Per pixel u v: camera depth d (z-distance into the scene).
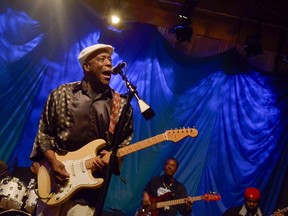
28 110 5.99
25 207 4.92
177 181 5.64
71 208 2.64
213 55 6.46
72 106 2.77
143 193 5.52
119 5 6.51
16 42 6.12
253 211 5.49
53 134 2.80
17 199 4.90
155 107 6.21
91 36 6.38
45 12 6.32
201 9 6.84
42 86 6.13
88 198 2.65
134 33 6.50
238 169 6.04
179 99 6.26
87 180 2.61
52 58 6.23
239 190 5.96
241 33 6.81
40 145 2.74
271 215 5.44
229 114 6.24
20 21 6.19
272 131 6.19
